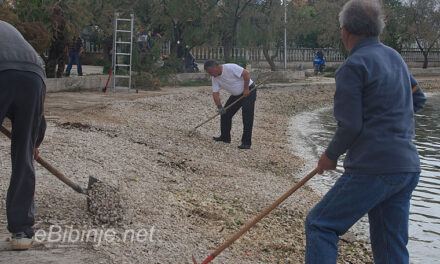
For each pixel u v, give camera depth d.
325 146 10.95
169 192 5.89
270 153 9.47
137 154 7.50
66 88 14.88
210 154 8.68
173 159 7.75
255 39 23.23
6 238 3.92
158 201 5.37
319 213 3.27
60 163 6.06
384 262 3.33
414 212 6.62
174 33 21.86
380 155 3.09
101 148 7.28
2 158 5.95
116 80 16.92
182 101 14.39
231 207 5.92
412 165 3.14
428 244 5.59
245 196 6.44
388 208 3.28
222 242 4.65
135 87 17.08
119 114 11.10
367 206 3.15
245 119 9.36
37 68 3.64
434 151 10.71
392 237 3.29
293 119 15.06
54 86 14.35
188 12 20.48
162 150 8.26
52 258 3.64
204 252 4.26
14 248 3.71
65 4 14.80
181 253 4.11
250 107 9.31
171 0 20.47
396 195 3.25
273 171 8.24
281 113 16.02
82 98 13.20
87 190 4.59
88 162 6.40
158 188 5.94
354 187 3.15
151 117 11.38
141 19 21.31
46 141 7.14
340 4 28.08
